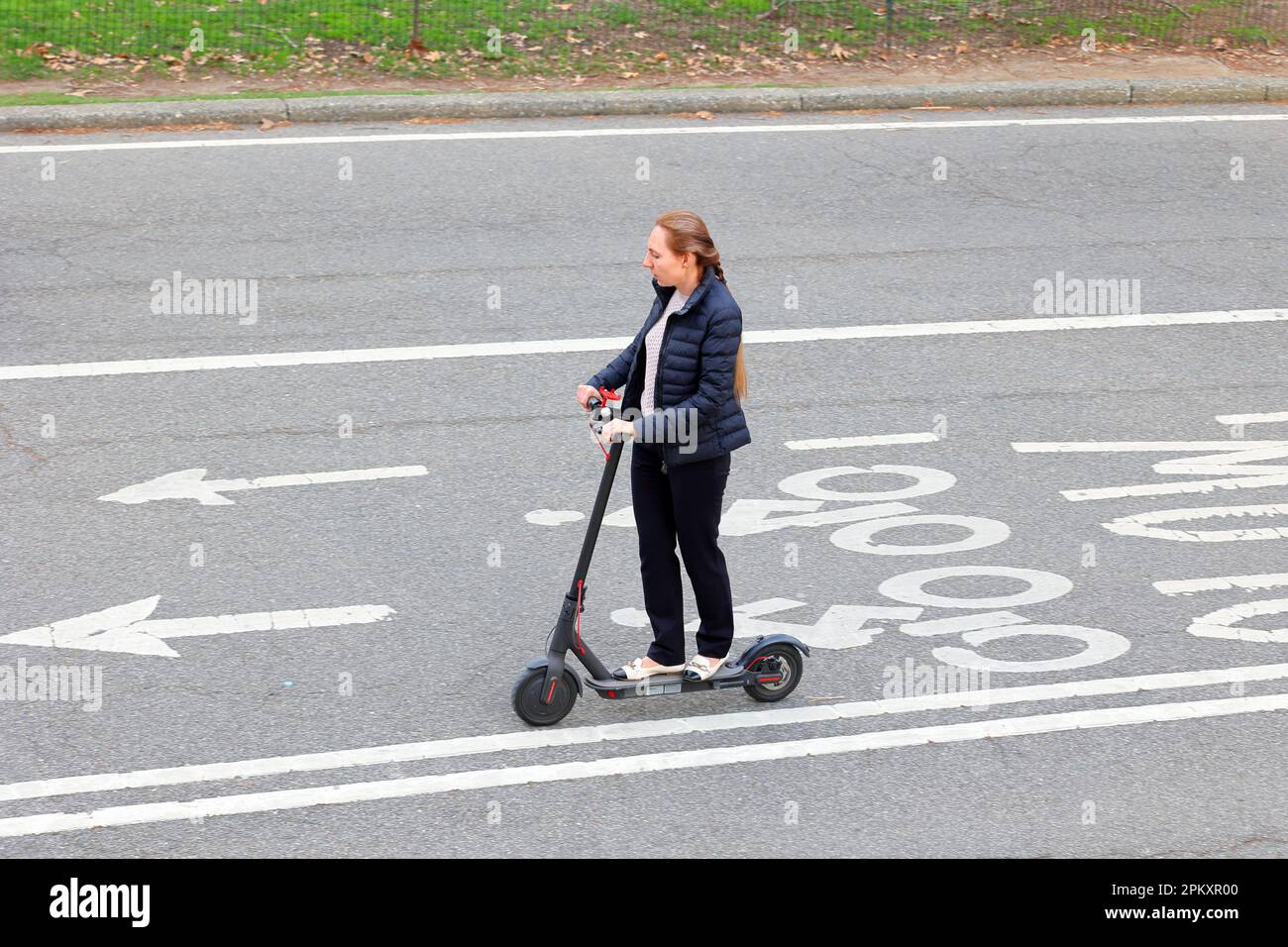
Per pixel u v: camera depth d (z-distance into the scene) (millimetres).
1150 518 12711
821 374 15125
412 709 9852
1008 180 20625
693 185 19953
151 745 9336
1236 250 18578
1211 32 27438
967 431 14117
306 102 21906
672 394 9438
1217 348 16047
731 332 9250
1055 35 27016
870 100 23562
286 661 10297
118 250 17203
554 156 20891
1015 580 11727
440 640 10656
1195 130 23047
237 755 9289
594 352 15336
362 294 16391
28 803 8773
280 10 25531
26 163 19703
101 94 22094
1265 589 11680
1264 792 9289
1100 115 23703
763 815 8969
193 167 19875
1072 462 13625
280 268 16922
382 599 11117
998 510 12766
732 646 10703
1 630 10492
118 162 19906
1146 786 9336
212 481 12656
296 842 8570
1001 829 8898
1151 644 10914
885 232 18703
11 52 23266
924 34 26703
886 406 14539
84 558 11438
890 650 10789
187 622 10688
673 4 26969
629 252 17766
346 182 19562
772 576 11711
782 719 9961
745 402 14500
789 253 17969
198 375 14500
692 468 9422
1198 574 11883
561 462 13297
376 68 23812
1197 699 10258
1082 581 11734
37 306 15734
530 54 24734
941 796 9188
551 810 8938
